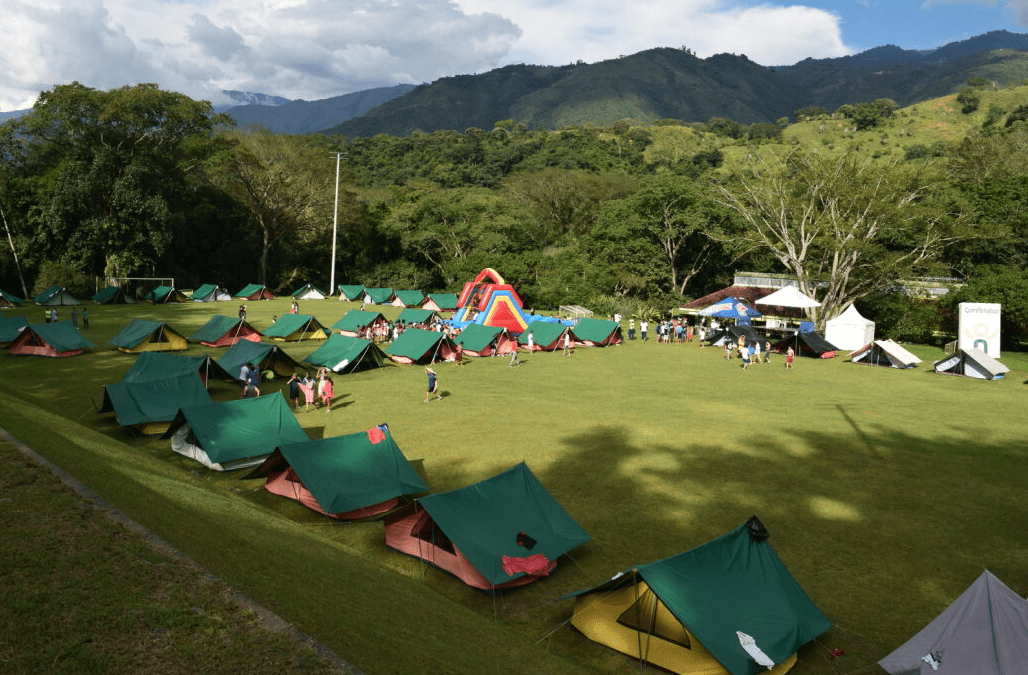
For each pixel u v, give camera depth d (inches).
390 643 341.4
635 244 2952.8
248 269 3764.8
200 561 375.9
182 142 3437.5
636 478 812.0
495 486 632.4
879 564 596.4
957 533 667.4
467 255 3540.8
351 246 3976.4
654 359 1819.6
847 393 1386.6
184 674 276.4
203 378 1214.3
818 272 2549.2
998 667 362.6
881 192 2190.0
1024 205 2426.2
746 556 498.3
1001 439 1021.2
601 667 443.2
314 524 669.3
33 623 292.7
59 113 2933.1
